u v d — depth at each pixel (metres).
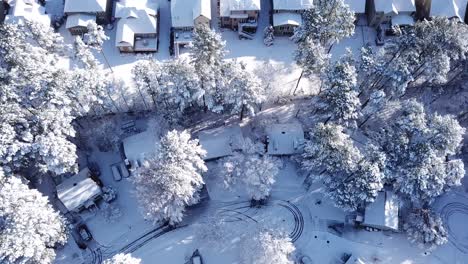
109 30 90.50
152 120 76.00
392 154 66.25
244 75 68.12
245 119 79.06
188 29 88.38
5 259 55.06
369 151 64.75
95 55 86.69
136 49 86.81
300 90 82.38
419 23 70.62
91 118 78.31
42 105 65.56
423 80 82.25
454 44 70.81
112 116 79.12
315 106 74.62
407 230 67.81
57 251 67.00
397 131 68.31
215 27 91.56
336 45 89.75
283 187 73.12
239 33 89.00
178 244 67.94
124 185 72.88
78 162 74.38
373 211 66.94
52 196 71.56
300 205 71.69
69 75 69.69
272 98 80.19
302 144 72.56
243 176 67.31
